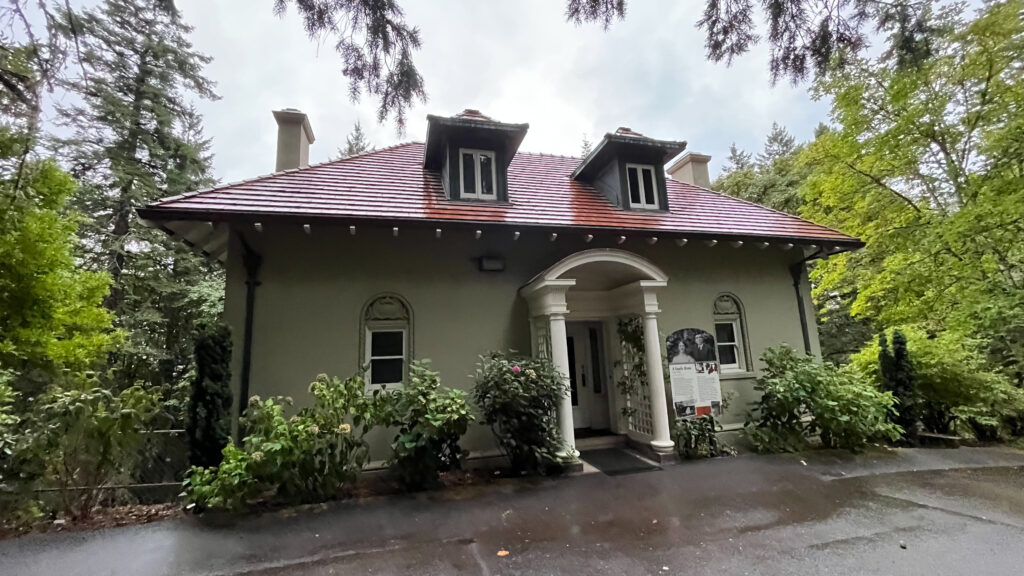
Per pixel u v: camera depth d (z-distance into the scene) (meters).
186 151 14.21
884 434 7.57
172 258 14.38
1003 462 6.57
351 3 3.32
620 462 6.82
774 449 7.19
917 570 3.45
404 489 5.59
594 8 3.59
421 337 6.87
